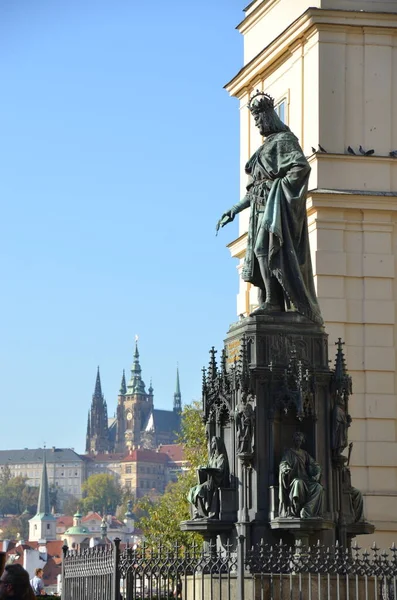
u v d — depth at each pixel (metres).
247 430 39.34
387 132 61.06
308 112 61.81
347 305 59.72
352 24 61.16
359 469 58.62
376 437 59.00
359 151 60.75
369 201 59.94
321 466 39.75
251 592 36.38
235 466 40.09
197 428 83.94
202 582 37.00
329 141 60.66
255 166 42.44
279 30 65.81
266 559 37.34
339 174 60.28
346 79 61.22
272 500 39.06
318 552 36.31
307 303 41.00
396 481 58.75
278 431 39.62
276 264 40.91
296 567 36.28
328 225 59.91
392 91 61.44
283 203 41.25
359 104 61.12
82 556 41.16
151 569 37.91
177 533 81.44
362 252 60.09
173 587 39.72
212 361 41.66
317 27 61.06
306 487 38.75
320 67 60.97
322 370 40.28
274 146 41.94
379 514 58.16
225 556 39.03
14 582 27.00
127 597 37.75
